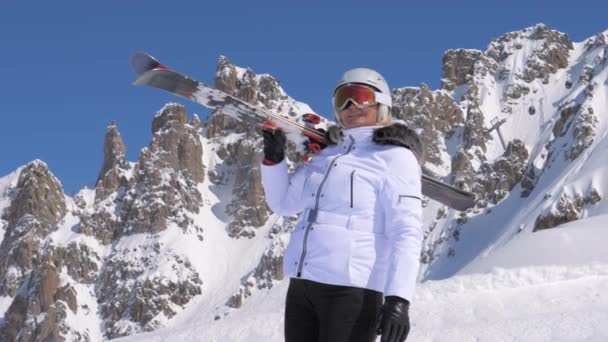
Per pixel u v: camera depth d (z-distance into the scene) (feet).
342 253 12.57
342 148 13.61
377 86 13.71
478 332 41.11
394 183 12.87
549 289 60.85
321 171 13.48
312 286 12.68
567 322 40.27
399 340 11.89
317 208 13.11
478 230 612.70
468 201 15.06
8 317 654.94
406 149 13.21
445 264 600.80
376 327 12.11
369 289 12.60
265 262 637.30
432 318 59.21
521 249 186.80
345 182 13.00
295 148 14.20
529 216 539.29
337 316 12.39
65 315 632.38
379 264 12.73
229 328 59.26
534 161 628.69
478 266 192.24
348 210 12.89
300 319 12.98
